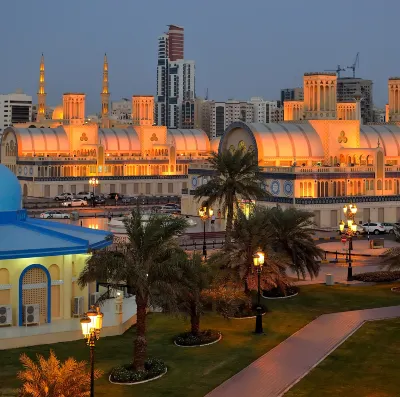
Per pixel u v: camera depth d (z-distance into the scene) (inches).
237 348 1962.4
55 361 1409.9
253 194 3157.0
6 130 7209.6
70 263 2187.5
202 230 4232.3
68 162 6796.3
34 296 2139.5
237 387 1658.5
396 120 5949.8
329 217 4330.7
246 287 2361.0
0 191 2361.0
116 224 4015.8
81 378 1405.0
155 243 1839.3
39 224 2628.0
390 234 4133.9
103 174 6963.6
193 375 1747.0
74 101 7455.7
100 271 1779.0
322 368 1786.4
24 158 6825.8
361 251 3560.5
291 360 1850.4
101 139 7293.3
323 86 5108.3
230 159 3137.3
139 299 1770.4
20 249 2092.8
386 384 1673.2
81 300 2207.2
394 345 1972.2
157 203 6230.3
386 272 2915.8
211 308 2177.7
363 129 5339.6
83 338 2063.2
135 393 1632.6
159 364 1797.5
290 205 4335.6
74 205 5851.4
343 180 4461.1
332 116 5132.9
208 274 2085.4
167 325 2208.4
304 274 2704.2
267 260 2370.8
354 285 2775.6
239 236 2374.5
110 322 2138.3
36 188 6619.1
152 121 7598.4
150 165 7185.0
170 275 1797.5
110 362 1847.9
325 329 2138.3
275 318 2271.2
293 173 4340.6
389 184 4601.4
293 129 4975.4
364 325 2181.3
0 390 1635.1
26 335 1995.6
